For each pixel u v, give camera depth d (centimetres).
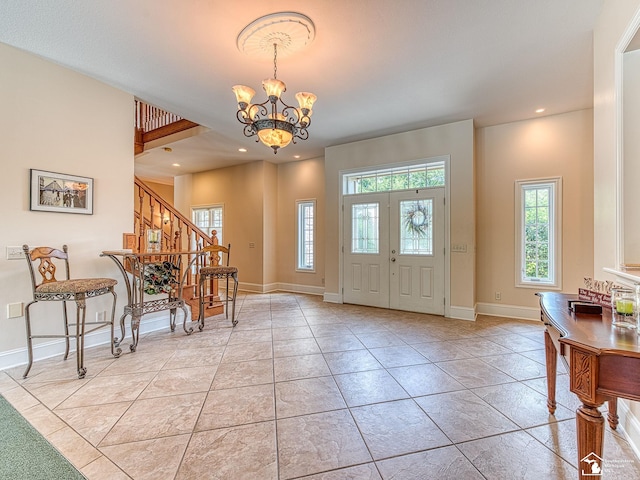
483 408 198
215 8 211
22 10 213
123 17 221
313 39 245
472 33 240
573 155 389
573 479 138
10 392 216
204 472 142
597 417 107
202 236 436
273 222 666
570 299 185
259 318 426
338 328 377
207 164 673
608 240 193
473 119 415
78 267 300
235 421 183
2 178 253
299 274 643
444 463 149
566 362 129
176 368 259
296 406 200
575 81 315
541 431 174
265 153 587
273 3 207
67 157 292
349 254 523
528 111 389
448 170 431
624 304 127
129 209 342
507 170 428
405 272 470
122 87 329
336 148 533
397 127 447
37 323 273
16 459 149
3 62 254
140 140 546
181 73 299
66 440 164
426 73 299
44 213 277
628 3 168
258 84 321
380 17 221
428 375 246
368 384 231
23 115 264
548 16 220
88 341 307
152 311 318
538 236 416
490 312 439
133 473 141
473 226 415
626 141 175
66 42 251
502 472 143
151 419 185
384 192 490
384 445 162
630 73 176
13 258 258
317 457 153
